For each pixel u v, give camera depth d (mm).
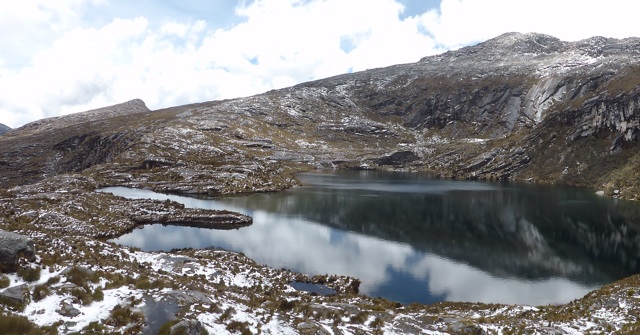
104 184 110312
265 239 60469
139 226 65438
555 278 46844
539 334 24156
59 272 21328
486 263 51656
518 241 61938
